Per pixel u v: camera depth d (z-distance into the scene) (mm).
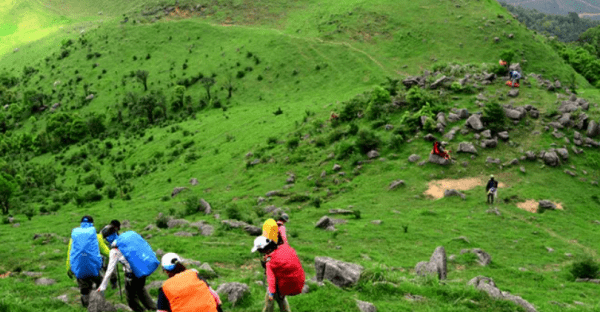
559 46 132750
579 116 48062
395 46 127375
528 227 31047
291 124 76438
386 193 40438
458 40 121750
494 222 31719
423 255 23625
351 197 41062
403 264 21344
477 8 134750
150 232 28500
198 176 64625
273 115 91938
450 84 59031
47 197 80938
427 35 127500
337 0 174500
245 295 11242
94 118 127625
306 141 60781
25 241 29719
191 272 6848
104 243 11633
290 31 159250
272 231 8695
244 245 22797
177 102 128125
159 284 13250
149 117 126125
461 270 21109
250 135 78188
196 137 91375
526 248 26750
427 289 12438
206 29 175000
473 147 44531
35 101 152250
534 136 46469
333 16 155875
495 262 23000
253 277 15078
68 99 153375
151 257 9609
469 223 31375
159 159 85188
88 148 112438
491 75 60625
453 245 25562
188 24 180875
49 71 179625
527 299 16422
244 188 52000
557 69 105688
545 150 44062
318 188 45500
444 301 11789
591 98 60594
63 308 11344
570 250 26750
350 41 135625
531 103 53156
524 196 37094
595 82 112750
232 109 116750
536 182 39844
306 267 18531
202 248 21922
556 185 39625
